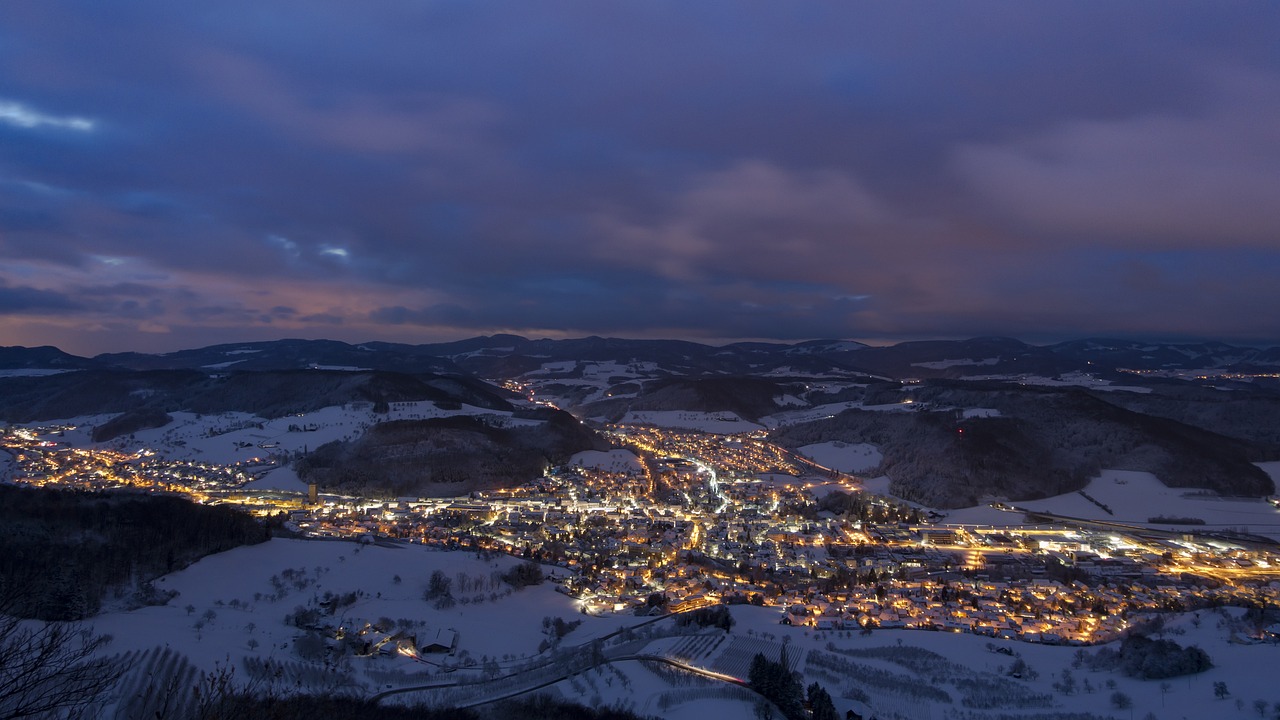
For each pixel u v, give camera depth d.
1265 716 59.72
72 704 31.06
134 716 54.22
